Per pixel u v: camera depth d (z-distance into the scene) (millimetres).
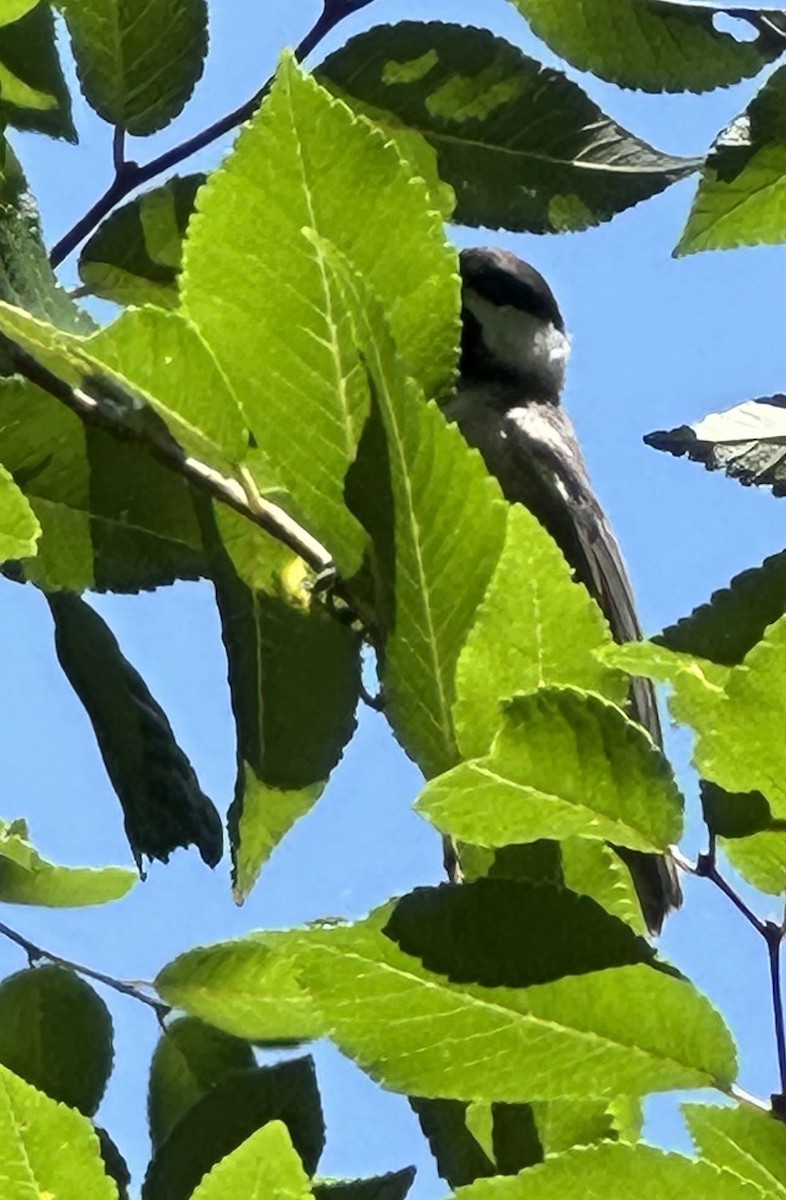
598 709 1239
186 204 1947
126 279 1972
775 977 1252
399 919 1244
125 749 1806
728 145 1672
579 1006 1244
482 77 1933
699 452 1676
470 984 1237
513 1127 1478
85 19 1892
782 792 1198
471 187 1971
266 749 1765
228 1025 1676
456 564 1379
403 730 1379
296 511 1622
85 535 1854
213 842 1790
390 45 1911
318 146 1444
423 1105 1512
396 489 1389
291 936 1242
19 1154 1210
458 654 1376
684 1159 1180
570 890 1253
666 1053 1246
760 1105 1249
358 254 1471
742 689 1189
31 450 1829
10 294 1651
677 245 1705
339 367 1407
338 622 1764
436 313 1494
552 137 1952
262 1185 1218
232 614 1778
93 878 1737
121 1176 1646
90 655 1832
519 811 1250
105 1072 1700
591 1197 1185
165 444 1601
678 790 1248
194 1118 1643
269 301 1423
